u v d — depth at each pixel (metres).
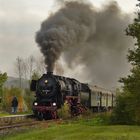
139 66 25.00
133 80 24.84
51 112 40.00
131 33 25.23
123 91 30.14
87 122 32.31
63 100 40.81
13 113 51.03
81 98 45.59
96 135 20.25
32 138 20.94
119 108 30.05
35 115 40.62
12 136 23.08
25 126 29.22
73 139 19.28
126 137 19.53
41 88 41.00
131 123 29.22
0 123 32.06
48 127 27.52
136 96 24.89
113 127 24.16
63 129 23.83
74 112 44.16
